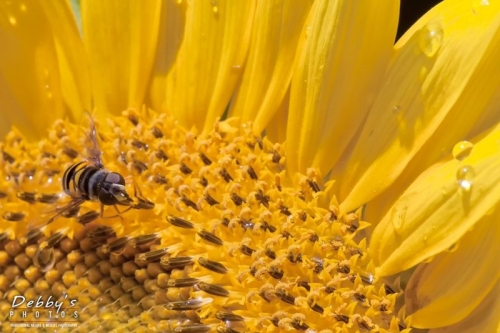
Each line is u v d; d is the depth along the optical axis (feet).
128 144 0.70
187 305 0.66
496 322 0.60
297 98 0.67
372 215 0.67
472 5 0.63
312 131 0.68
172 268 0.68
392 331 0.64
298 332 0.64
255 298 0.65
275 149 0.69
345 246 0.66
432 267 0.64
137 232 0.69
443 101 0.64
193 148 0.70
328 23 0.66
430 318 0.63
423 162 0.65
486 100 0.63
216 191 0.68
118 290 0.69
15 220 0.70
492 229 0.61
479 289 0.62
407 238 0.63
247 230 0.67
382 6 0.64
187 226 0.68
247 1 0.70
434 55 0.64
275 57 0.69
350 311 0.64
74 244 0.70
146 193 0.69
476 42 0.63
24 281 0.70
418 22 0.64
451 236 0.62
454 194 0.61
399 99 0.65
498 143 0.61
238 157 0.69
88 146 0.70
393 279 0.65
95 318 0.69
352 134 0.67
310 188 0.67
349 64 0.66
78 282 0.69
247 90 0.70
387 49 0.65
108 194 0.67
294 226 0.66
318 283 0.65
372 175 0.66
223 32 0.70
